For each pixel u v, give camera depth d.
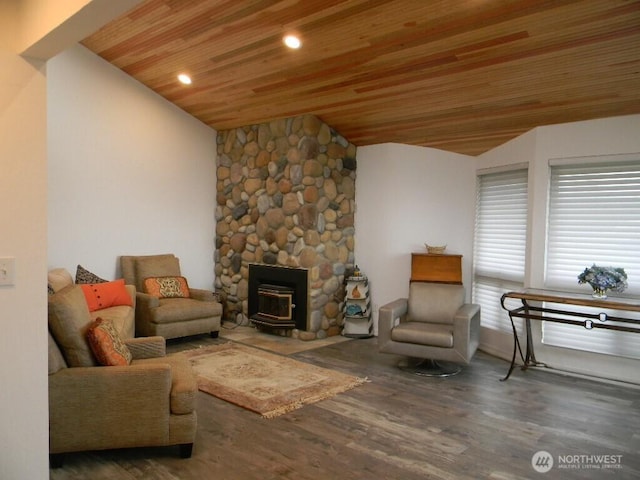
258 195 5.90
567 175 4.34
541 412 3.38
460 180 5.40
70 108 4.94
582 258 4.27
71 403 2.46
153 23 4.20
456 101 4.26
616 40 3.09
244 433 2.97
